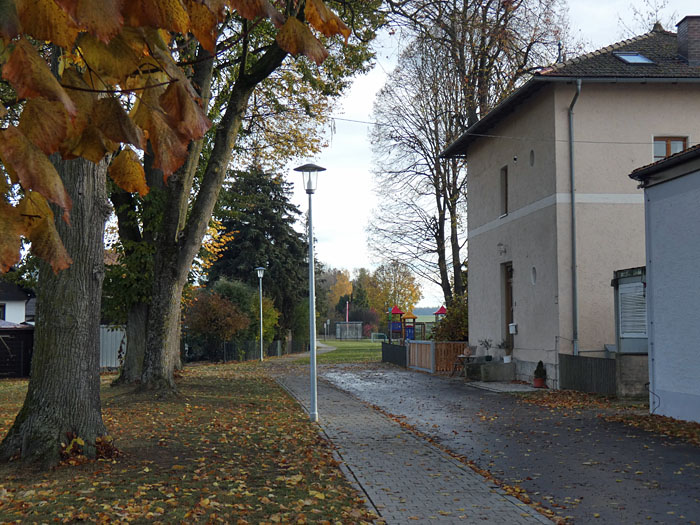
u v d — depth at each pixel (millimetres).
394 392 20359
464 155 29219
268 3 2002
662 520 6969
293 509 7027
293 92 21734
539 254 20625
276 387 21703
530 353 21359
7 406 16844
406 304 68250
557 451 10703
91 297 9516
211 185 16750
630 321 17188
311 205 14359
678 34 21531
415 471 9234
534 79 19250
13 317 48250
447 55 20859
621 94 19906
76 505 6930
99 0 1625
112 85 1925
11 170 1738
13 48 1643
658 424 12844
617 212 19625
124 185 2115
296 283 56406
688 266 13227
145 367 16938
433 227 34375
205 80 15875
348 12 17172
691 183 13156
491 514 7145
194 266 27906
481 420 14203
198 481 8148
